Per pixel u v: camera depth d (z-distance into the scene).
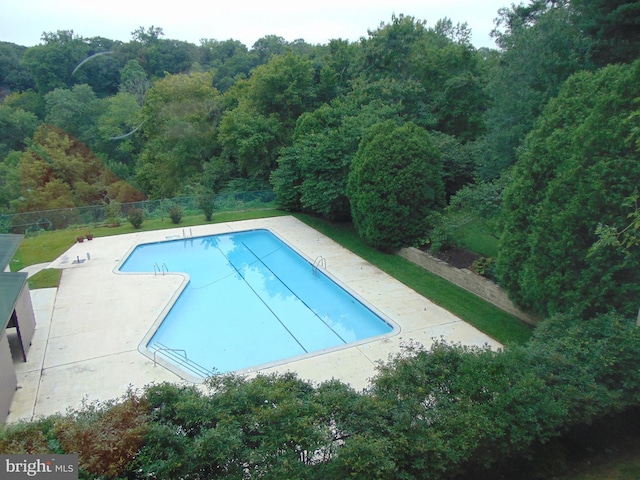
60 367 9.41
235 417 4.87
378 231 15.83
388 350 9.91
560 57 15.70
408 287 13.41
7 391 8.09
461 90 23.66
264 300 13.62
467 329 10.74
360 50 28.20
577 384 5.82
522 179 9.88
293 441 4.70
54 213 20.69
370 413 5.05
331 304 13.32
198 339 11.20
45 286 13.77
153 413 4.95
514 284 10.28
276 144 27.70
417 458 4.72
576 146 8.30
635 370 6.05
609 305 7.72
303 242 18.14
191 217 22.70
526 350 6.38
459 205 14.05
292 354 10.44
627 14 15.48
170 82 31.67
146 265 16.66
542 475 5.52
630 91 7.56
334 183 18.36
